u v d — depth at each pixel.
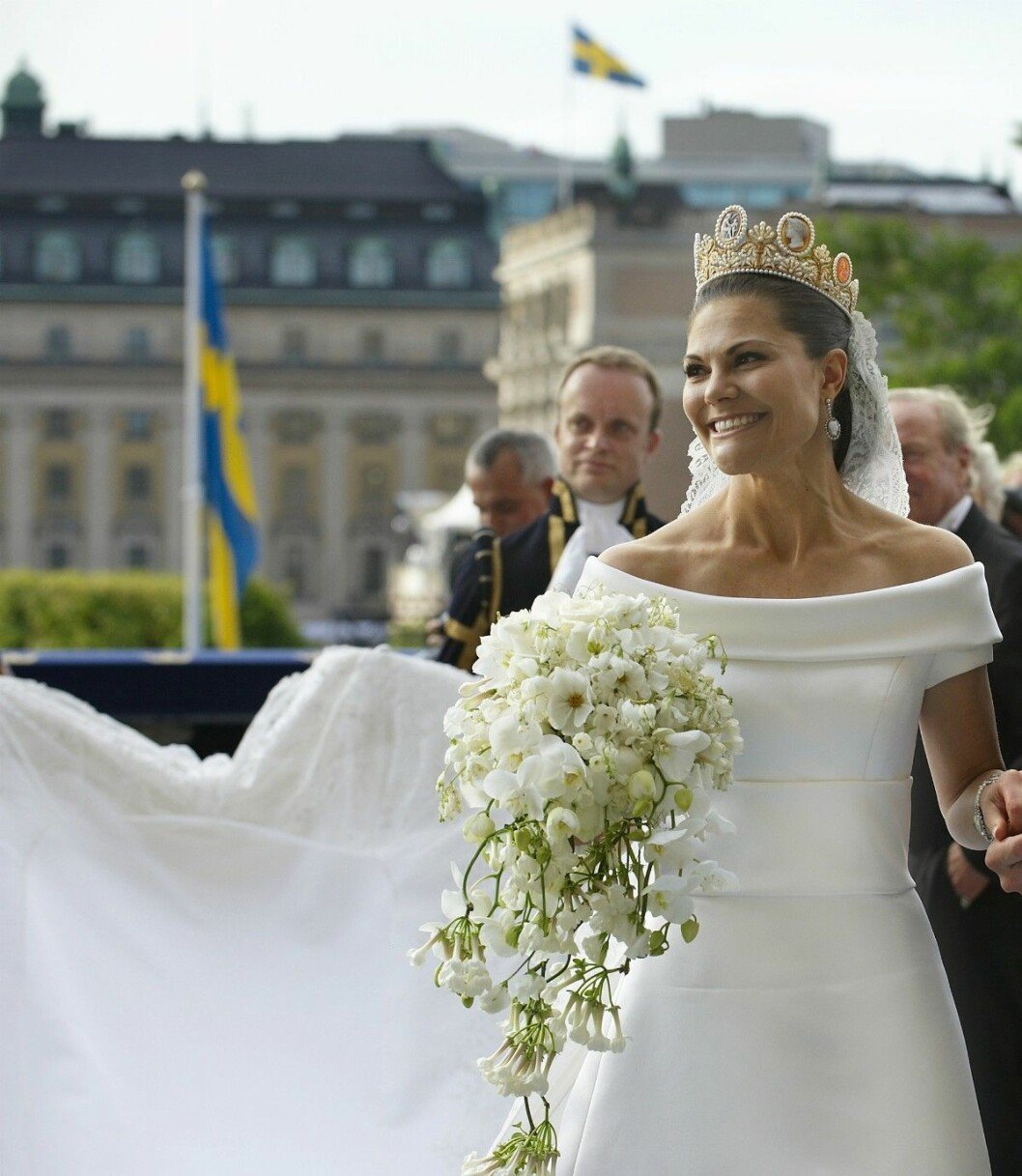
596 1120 2.98
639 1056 2.97
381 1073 3.98
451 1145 3.91
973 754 3.14
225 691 7.86
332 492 127.06
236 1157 3.82
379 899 4.16
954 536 3.13
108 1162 3.75
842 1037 2.92
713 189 118.56
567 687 2.69
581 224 86.88
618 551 3.16
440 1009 4.04
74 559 125.38
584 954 2.81
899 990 2.95
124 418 125.56
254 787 4.22
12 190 127.56
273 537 126.56
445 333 128.00
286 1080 3.93
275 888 4.16
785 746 2.99
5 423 125.12
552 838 2.63
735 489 3.12
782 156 120.56
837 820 2.98
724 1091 2.92
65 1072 3.81
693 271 3.17
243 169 130.75
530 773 2.65
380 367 127.12
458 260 129.00
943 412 5.16
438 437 127.44
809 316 3.03
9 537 124.88
